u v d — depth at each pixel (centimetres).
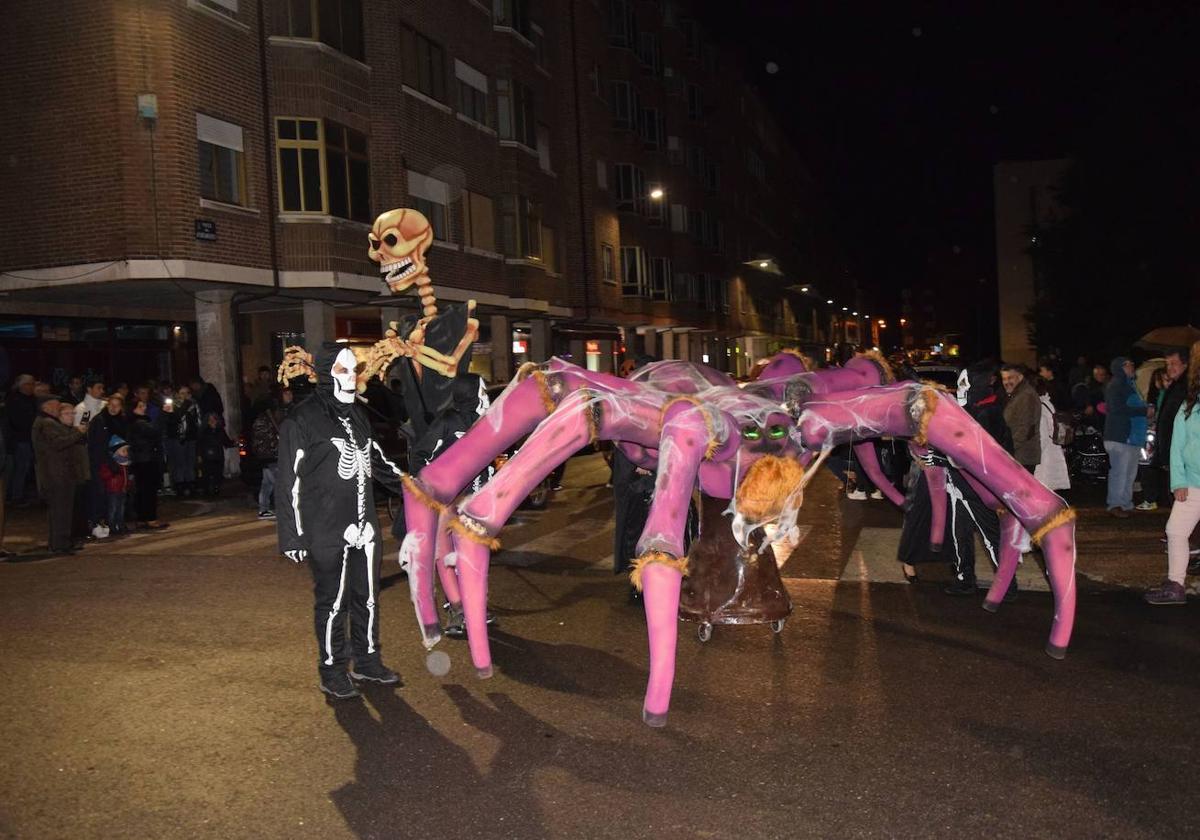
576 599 815
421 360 734
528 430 622
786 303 7369
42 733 526
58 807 438
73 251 1700
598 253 3675
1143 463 1221
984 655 637
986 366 829
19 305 1880
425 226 763
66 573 962
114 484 1193
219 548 1089
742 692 575
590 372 618
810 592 814
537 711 551
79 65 1678
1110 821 411
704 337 5344
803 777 459
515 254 2861
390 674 600
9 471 1584
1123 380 1155
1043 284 3544
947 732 509
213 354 1911
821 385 644
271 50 1953
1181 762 467
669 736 511
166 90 1692
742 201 5884
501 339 2981
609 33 3894
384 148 2245
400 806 436
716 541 657
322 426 567
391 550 1049
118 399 1231
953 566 795
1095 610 742
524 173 2909
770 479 599
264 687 597
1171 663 614
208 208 1766
